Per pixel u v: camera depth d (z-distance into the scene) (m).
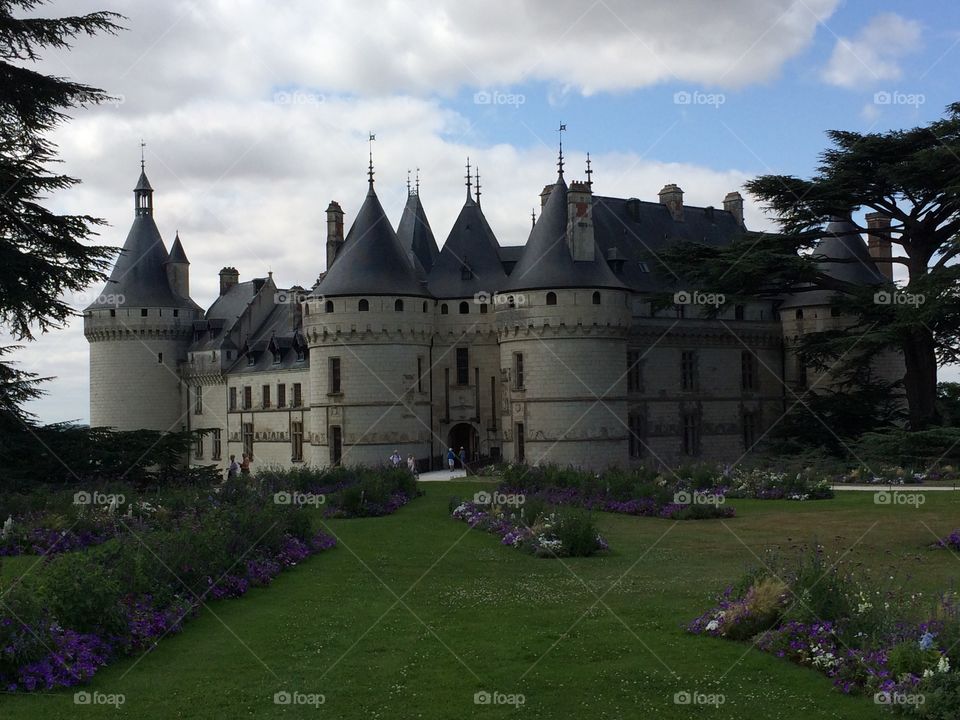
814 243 54.50
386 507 35.00
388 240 56.53
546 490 37.44
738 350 68.31
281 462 70.62
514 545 26.67
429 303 57.00
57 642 14.94
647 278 64.75
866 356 55.25
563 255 54.56
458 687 14.39
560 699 13.91
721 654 15.70
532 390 54.22
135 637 16.25
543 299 53.91
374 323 54.62
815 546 22.25
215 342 78.50
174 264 82.62
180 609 17.56
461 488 43.75
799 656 15.25
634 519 32.72
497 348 58.34
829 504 34.81
